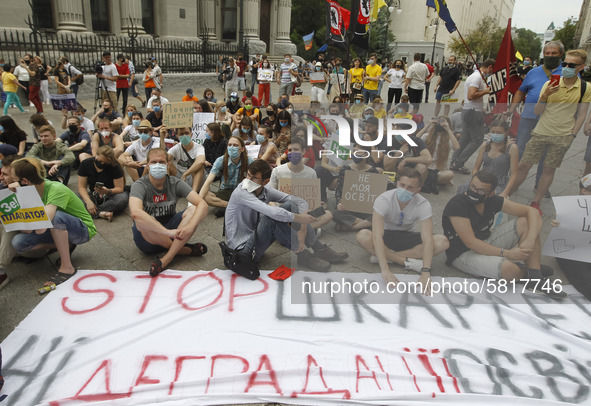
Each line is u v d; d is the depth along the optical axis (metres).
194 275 3.48
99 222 4.52
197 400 2.27
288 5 25.50
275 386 2.38
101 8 16.69
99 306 3.03
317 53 27.78
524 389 2.37
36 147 5.25
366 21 7.82
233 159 4.58
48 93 11.71
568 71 3.54
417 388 2.38
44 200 3.25
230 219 3.54
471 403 2.29
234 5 22.89
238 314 2.99
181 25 19.61
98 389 2.32
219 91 16.73
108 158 4.52
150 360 2.54
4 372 2.43
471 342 2.76
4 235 3.29
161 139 5.19
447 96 10.17
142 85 14.78
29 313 2.97
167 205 3.71
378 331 2.85
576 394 2.34
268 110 7.58
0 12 13.87
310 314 3.01
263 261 3.80
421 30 59.94
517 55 13.79
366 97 12.05
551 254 3.19
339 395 2.31
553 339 2.81
